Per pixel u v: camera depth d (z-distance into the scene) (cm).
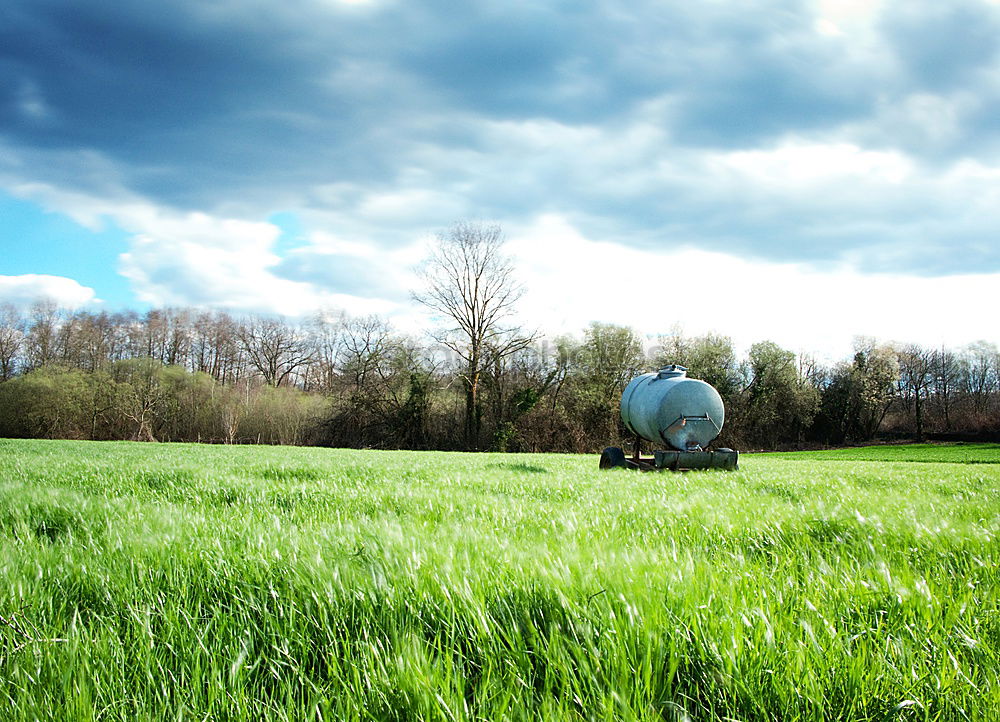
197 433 5025
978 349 7356
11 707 229
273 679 264
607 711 216
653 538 534
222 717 227
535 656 267
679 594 312
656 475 1328
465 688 252
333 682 249
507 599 318
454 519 632
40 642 278
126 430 4978
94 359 5725
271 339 6656
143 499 806
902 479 1263
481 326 5088
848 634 277
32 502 679
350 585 339
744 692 236
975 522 615
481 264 5091
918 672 248
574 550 419
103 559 412
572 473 1372
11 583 351
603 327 5178
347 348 5338
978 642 271
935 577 388
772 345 6066
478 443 4934
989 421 6844
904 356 7319
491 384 5038
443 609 307
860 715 227
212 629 302
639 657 258
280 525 550
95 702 231
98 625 307
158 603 331
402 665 245
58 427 4884
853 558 437
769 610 292
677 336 5891
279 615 312
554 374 5109
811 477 1302
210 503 761
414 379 4953
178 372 5188
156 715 225
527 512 680
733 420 5722
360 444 4938
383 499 780
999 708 224
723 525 579
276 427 4984
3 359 5831
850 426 6775
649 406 1756
